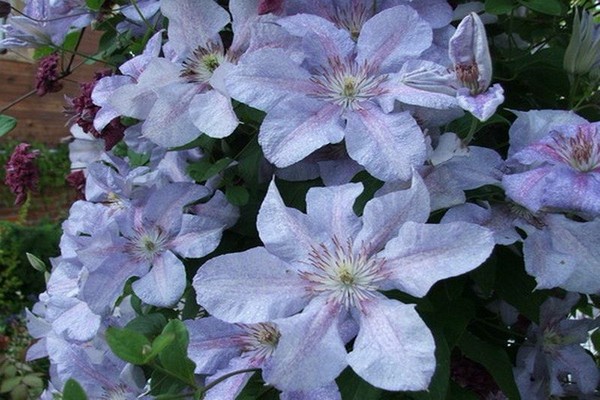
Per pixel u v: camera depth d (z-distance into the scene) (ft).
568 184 1.25
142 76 1.48
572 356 1.59
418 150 1.24
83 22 1.93
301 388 1.12
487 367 1.40
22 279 7.01
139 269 1.53
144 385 1.55
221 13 1.52
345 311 1.21
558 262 1.28
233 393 1.28
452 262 1.16
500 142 1.61
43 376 4.75
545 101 1.68
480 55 1.22
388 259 1.21
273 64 1.34
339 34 1.41
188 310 1.52
